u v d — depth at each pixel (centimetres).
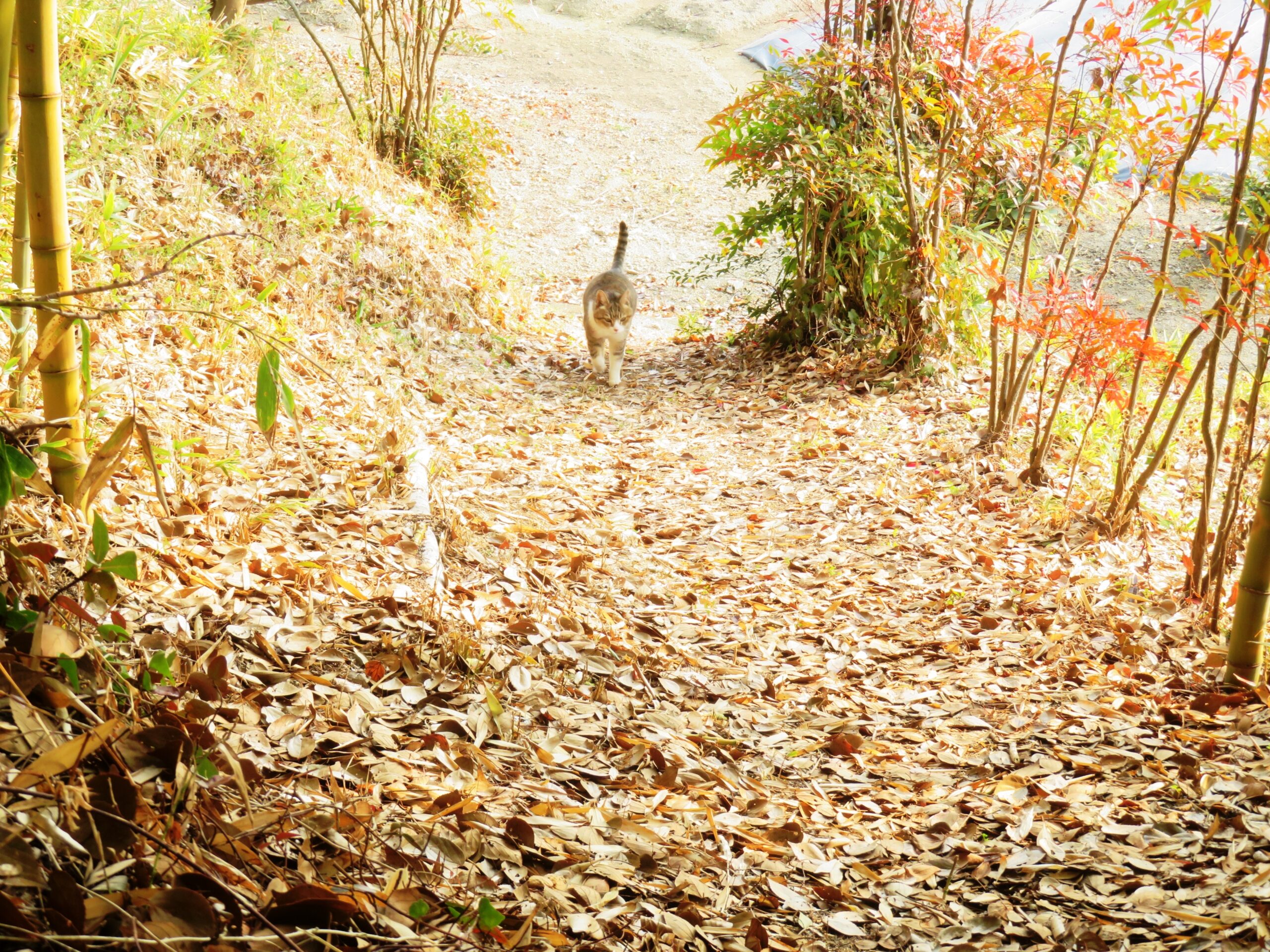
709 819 254
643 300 1045
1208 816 253
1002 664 359
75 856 155
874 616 402
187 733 193
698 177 1377
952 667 358
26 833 150
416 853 203
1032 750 298
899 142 662
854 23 750
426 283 740
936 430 597
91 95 592
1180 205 468
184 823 175
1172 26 408
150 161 592
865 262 709
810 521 499
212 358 466
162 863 162
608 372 762
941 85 643
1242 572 318
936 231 662
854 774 290
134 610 255
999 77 580
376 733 246
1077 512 482
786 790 280
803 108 738
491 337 764
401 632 301
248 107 712
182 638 252
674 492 537
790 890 231
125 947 144
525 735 273
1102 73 512
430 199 924
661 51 1812
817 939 215
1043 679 344
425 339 697
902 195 704
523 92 1591
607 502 512
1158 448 450
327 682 263
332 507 380
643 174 1371
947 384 656
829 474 555
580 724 286
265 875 176
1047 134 520
